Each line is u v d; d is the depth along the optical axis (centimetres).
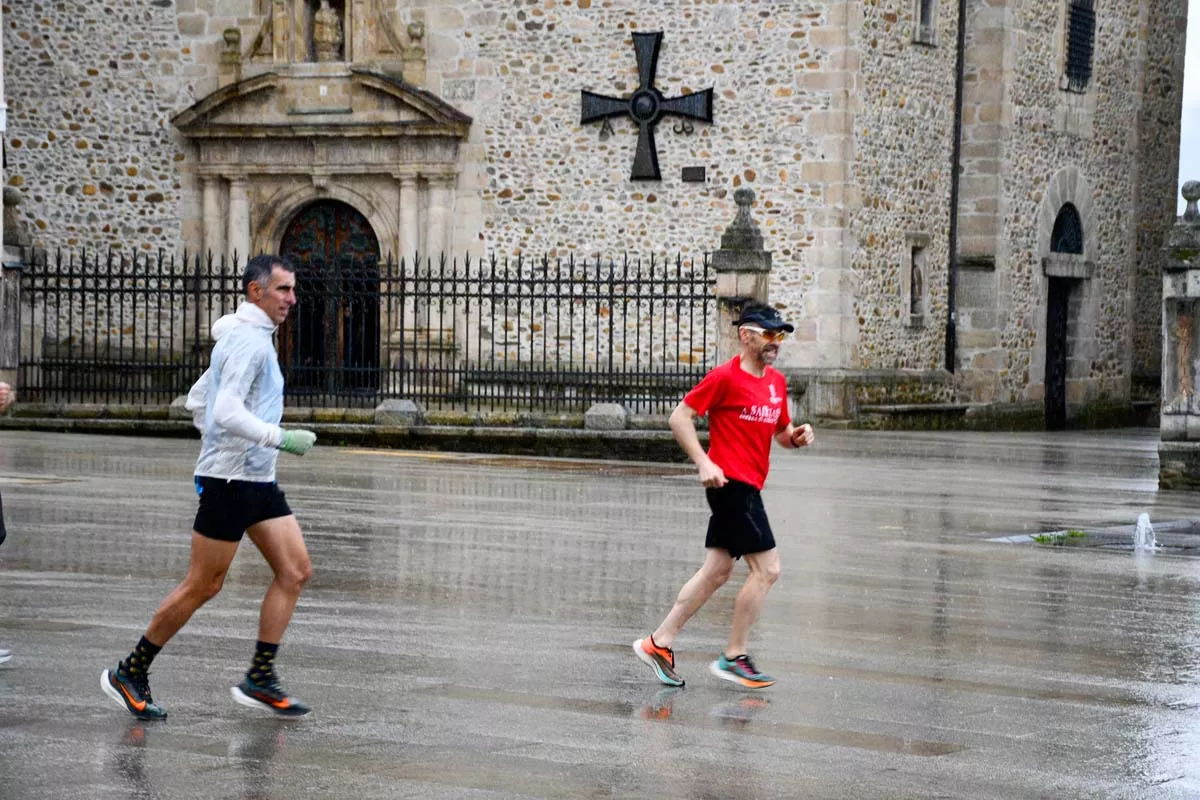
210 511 752
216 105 3131
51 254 3219
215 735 738
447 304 3062
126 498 1572
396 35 3089
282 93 3123
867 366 2962
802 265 2880
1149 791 685
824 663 930
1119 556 1399
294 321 3167
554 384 2752
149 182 3197
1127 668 934
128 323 3189
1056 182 3444
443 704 806
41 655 886
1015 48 3250
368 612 1045
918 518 1630
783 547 1399
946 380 3200
